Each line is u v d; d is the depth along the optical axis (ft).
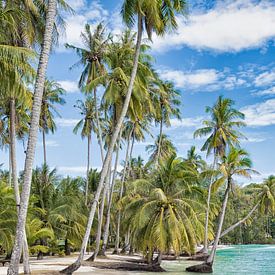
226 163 113.09
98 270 95.91
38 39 68.49
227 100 141.18
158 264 103.09
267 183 142.31
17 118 88.58
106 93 93.45
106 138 157.28
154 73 131.95
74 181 158.20
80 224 141.90
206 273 104.22
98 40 115.03
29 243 107.55
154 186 103.65
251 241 319.47
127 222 103.55
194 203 101.24
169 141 199.62
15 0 66.13
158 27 82.33
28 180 54.65
